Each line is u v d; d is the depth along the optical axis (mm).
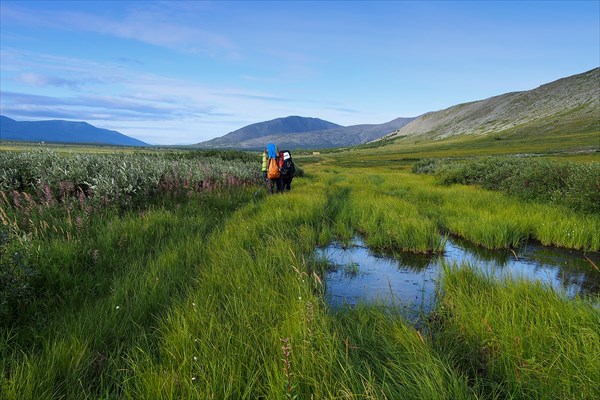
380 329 3775
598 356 2873
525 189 14938
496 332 3561
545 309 3865
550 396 2643
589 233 8414
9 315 3584
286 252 6332
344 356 3031
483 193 16484
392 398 2529
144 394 2600
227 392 2561
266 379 2793
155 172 12211
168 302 4203
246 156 33344
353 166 76938
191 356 2955
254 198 14055
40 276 4480
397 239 8430
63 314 3809
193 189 12758
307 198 12859
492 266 6914
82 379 2859
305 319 3299
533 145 134500
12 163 10156
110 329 3498
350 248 8266
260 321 3748
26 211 7160
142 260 5684
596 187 10625
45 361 2881
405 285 5828
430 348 3213
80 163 11086
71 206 7797
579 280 6062
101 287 4586
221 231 8094
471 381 3109
